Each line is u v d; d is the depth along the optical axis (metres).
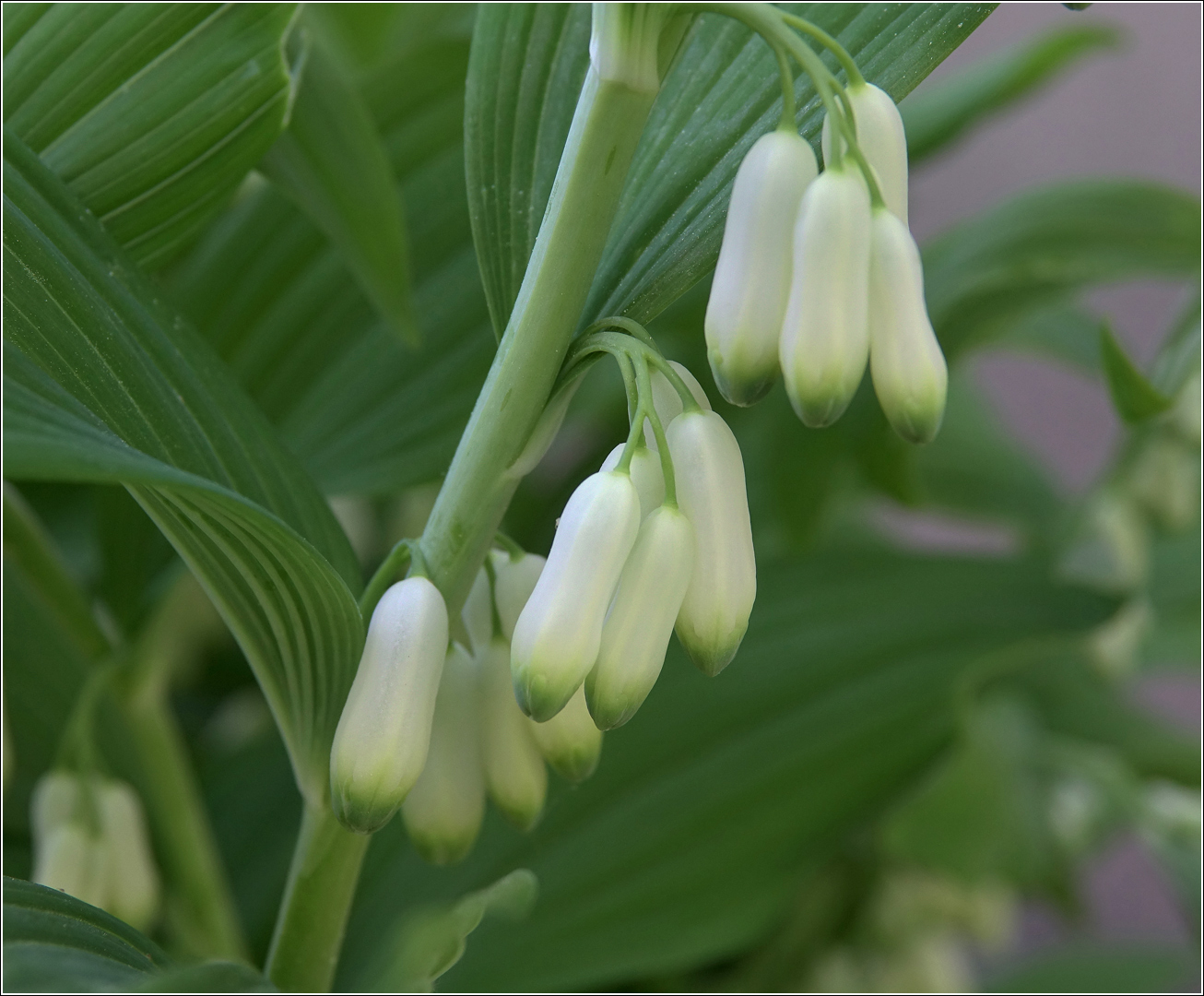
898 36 0.34
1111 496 0.60
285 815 0.57
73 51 0.37
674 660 0.48
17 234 0.34
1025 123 1.07
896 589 0.48
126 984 0.32
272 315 0.43
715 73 0.34
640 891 0.46
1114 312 1.02
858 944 0.60
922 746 0.46
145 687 0.44
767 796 0.46
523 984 0.44
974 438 0.74
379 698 0.32
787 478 0.55
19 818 0.49
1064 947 0.72
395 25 0.53
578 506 0.32
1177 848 0.61
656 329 0.46
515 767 0.34
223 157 0.37
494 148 0.34
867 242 0.31
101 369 0.34
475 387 0.41
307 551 0.32
